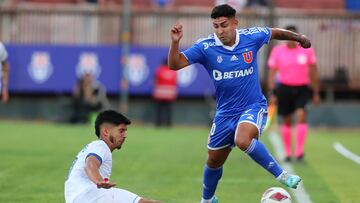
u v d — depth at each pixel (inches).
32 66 3277.6
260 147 1046.4
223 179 1556.3
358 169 1765.5
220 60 1085.1
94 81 3125.0
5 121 3253.0
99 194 909.8
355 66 3299.7
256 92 1103.0
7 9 3312.0
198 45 1091.3
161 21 3316.9
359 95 3363.7
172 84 3090.6
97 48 3262.8
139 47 3248.0
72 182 915.4
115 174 1615.4
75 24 3326.8
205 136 2647.6
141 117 3307.1
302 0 3624.5
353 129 3225.9
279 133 2728.8
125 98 3181.6
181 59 1071.0
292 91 1889.8
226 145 1114.7
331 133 2987.2
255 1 3506.4
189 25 3307.1
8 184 1456.7
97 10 3319.4
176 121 3265.3
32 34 3321.9
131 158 1916.8
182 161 1863.9
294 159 1973.4
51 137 2470.5
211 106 3223.4
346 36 3292.3
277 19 3253.0
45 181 1498.5
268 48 3011.8
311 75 1947.6
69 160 1844.2
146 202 925.8
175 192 1385.3
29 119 3321.9
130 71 3250.5
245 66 1090.1
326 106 3262.8
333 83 3272.6
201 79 3228.3
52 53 3275.1
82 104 3102.9
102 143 916.0
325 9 3614.7
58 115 3280.0
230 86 1090.1
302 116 1902.1
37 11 3321.9
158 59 3250.5
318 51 3284.9
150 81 3250.5
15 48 3272.6
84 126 3006.9
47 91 3277.6
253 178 1576.0
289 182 1033.5
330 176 1628.9
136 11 3316.9
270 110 2030.0
